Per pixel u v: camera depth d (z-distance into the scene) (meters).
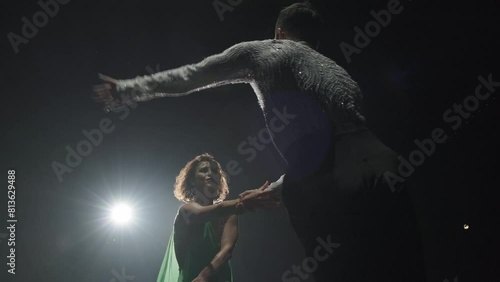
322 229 1.96
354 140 2.03
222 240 5.01
